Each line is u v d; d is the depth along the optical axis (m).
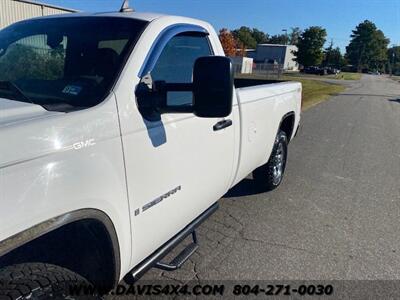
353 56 129.38
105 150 1.92
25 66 2.49
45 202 1.61
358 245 4.01
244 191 5.38
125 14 2.67
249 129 3.74
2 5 20.44
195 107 2.16
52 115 1.75
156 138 2.30
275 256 3.69
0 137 1.49
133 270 2.43
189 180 2.73
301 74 74.06
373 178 6.39
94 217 1.89
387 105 21.41
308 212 4.80
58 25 2.71
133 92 2.16
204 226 4.24
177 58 2.70
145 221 2.31
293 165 6.96
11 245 1.50
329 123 12.63
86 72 2.27
